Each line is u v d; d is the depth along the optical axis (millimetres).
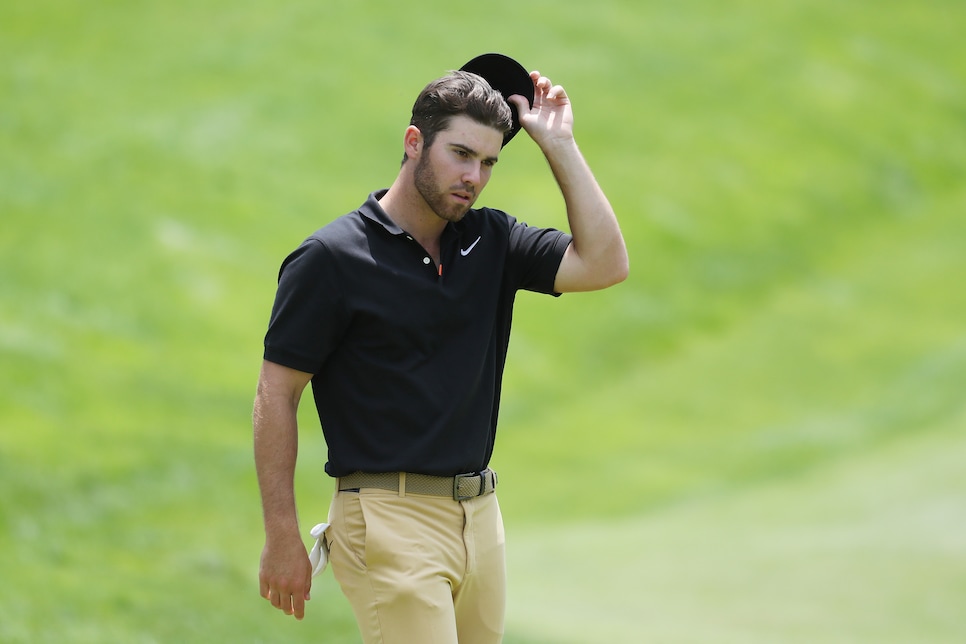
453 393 11812
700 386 96688
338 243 11633
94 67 122125
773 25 150250
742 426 89000
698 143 127875
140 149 107750
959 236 121250
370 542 11703
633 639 38156
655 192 119812
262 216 102812
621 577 53094
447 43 132250
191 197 102562
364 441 11789
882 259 117625
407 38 132000
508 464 82312
